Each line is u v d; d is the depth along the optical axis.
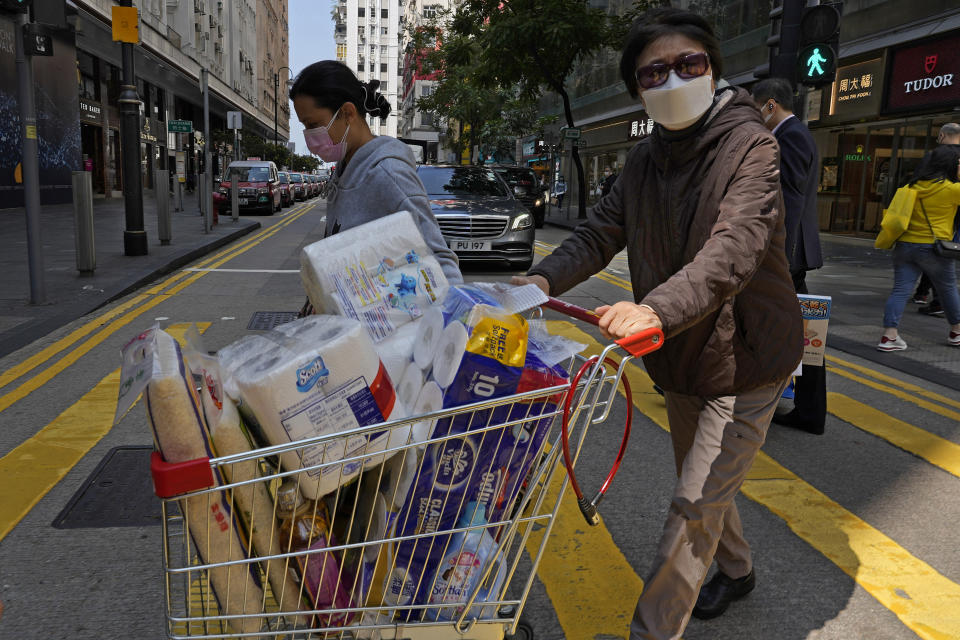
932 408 5.11
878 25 17.44
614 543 3.14
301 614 1.79
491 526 1.88
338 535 1.88
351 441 1.75
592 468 3.94
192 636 1.72
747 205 1.93
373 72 153.50
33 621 2.51
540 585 2.80
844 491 3.72
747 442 2.13
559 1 22.84
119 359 5.86
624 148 31.80
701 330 2.11
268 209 27.36
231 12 61.19
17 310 7.43
